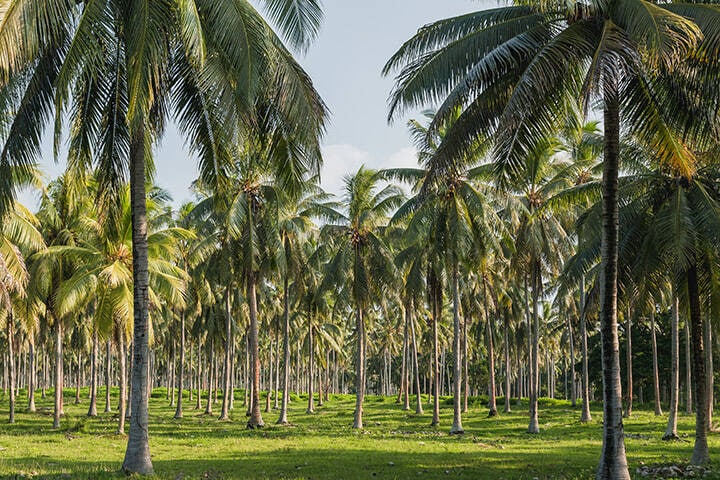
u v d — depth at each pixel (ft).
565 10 40.04
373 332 256.93
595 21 39.75
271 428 100.63
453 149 44.19
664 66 38.68
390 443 76.02
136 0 35.35
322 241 101.81
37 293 83.30
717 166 54.03
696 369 55.01
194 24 33.94
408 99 44.21
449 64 43.09
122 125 44.60
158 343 195.31
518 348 172.35
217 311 141.38
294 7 37.50
